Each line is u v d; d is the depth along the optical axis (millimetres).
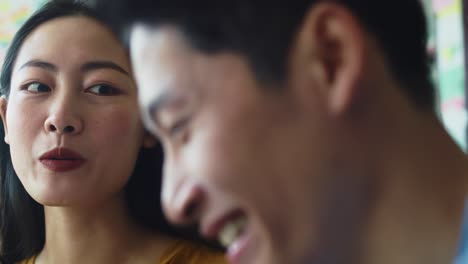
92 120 814
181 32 344
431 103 388
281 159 338
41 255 942
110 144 821
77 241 875
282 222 345
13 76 861
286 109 338
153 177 917
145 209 923
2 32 1398
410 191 353
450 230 353
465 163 382
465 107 1425
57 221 883
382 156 351
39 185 812
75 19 840
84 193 814
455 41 1452
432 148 367
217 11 341
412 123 363
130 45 390
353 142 344
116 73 828
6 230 976
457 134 1439
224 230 372
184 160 357
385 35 363
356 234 348
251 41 338
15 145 831
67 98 803
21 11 1413
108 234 876
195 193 358
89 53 818
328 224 345
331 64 343
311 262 349
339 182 344
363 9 356
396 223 349
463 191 365
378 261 349
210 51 339
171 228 926
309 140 340
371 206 349
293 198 342
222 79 339
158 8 351
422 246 350
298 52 340
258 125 337
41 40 830
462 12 1408
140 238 915
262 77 337
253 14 340
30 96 820
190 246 908
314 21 342
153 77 354
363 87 343
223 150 336
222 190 345
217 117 338
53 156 802
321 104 340
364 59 341
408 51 377
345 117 343
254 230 357
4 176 977
